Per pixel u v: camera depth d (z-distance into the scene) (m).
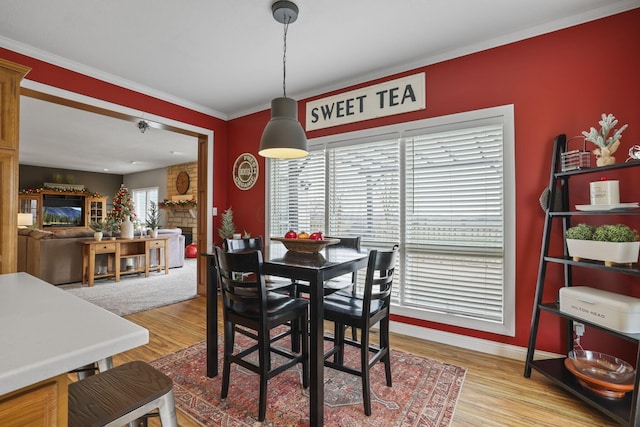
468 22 2.37
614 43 2.16
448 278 2.83
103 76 3.19
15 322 0.84
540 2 2.13
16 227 2.09
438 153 2.87
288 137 2.29
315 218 3.64
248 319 1.84
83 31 2.49
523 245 2.47
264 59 2.93
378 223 3.20
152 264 6.23
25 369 0.59
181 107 3.94
